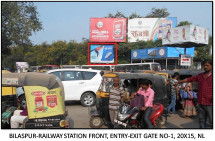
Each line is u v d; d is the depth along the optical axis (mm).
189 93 7227
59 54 44469
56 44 45438
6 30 17000
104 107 5914
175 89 7781
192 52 29094
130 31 39031
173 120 7219
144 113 5156
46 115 4539
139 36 38875
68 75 9586
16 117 4789
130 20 39031
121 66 31047
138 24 38812
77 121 6992
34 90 4555
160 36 38438
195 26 12680
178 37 13039
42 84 4613
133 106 5195
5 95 6762
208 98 4680
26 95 4516
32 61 57469
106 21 37625
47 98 4586
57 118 4574
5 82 4570
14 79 4566
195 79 5023
